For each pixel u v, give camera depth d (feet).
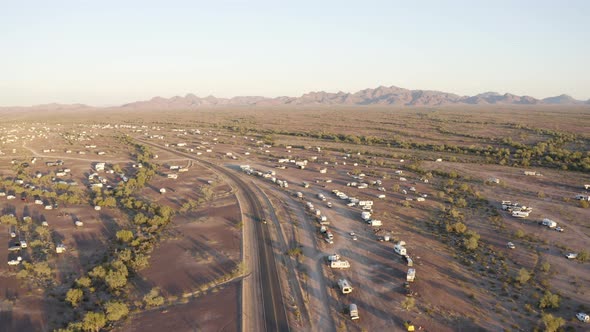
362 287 223.71
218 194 410.72
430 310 200.13
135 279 230.68
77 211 350.64
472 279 232.73
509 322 191.21
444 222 326.03
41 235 291.17
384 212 351.87
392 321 191.72
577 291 219.61
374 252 270.26
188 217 338.75
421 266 247.70
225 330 182.19
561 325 186.60
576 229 309.83
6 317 191.11
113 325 185.78
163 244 280.92
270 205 371.76
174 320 189.67
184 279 230.27
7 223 315.78
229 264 248.73
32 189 413.18
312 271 242.58
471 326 187.62
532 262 254.47
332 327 187.11
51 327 184.65
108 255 261.24
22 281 225.76
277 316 194.80
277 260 256.32
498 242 286.25
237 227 310.86
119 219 330.75
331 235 289.94
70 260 253.65
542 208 361.51
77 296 204.95
